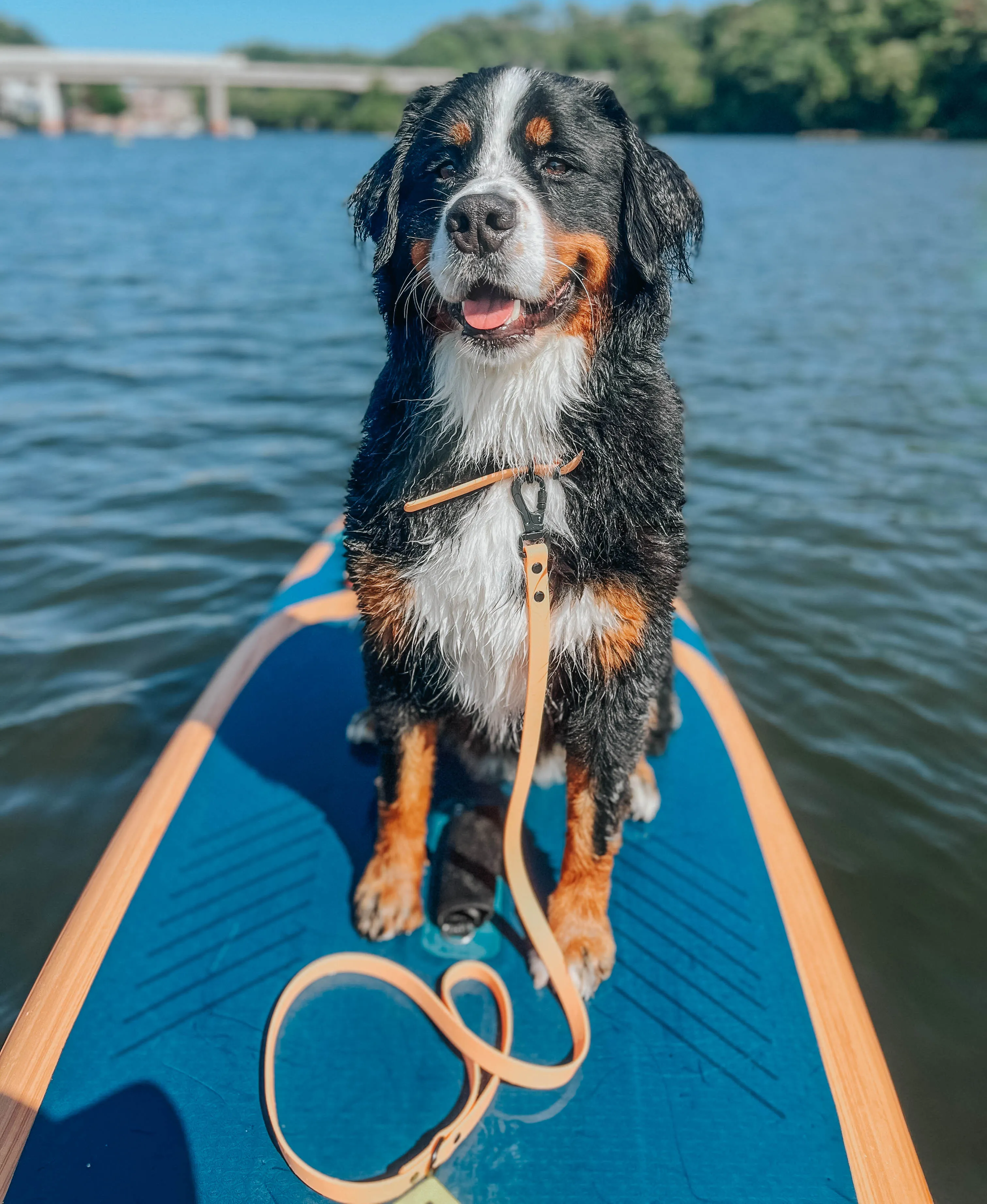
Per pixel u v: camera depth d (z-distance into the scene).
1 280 4.96
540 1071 0.84
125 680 1.63
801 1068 0.88
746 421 3.01
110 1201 0.76
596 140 0.93
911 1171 0.80
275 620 1.53
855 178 13.17
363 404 3.09
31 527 2.15
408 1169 0.78
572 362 0.91
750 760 1.27
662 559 0.89
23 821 1.34
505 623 0.92
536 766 1.13
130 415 2.92
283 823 1.13
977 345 4.02
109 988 0.93
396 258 0.98
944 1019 1.12
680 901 1.05
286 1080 0.86
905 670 1.71
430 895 1.04
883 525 2.26
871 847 1.33
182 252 6.28
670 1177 0.79
